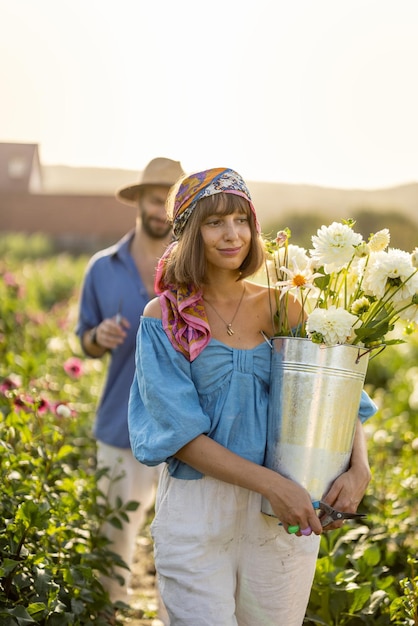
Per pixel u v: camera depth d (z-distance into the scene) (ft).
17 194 114.83
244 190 8.80
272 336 9.14
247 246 8.86
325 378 8.38
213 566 8.96
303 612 9.41
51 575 10.11
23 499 10.82
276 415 8.63
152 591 15.42
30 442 12.43
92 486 12.77
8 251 88.02
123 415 13.47
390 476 15.70
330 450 8.48
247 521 8.98
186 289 8.96
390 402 26.50
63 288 50.31
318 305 8.82
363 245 8.59
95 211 115.44
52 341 26.00
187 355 8.82
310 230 108.06
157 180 13.98
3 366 20.48
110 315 13.96
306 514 8.30
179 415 8.53
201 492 8.92
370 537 13.07
